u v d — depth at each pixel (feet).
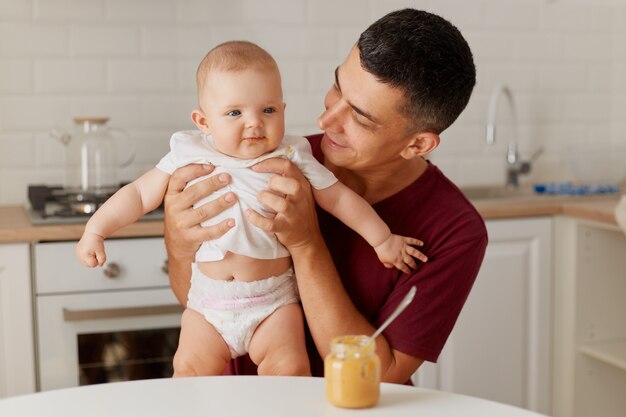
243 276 5.08
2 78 9.98
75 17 10.11
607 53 12.22
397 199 5.25
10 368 8.39
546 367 9.98
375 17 11.12
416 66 4.62
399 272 5.18
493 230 9.59
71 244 8.45
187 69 10.50
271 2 10.71
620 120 12.23
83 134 9.41
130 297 8.67
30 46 10.02
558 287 9.94
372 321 5.26
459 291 5.10
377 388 3.92
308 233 4.90
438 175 5.41
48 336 8.51
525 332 9.86
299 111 10.97
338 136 4.90
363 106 4.70
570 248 9.86
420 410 3.89
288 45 10.84
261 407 3.89
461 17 11.47
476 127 11.68
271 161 4.95
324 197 5.05
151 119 10.46
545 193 10.84
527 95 11.89
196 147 5.13
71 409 3.87
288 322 5.13
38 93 10.11
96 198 9.14
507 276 9.70
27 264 8.34
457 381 9.62
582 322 9.91
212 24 10.53
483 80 11.64
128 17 10.27
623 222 8.65
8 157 10.11
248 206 4.95
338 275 5.09
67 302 8.51
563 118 12.10
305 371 5.07
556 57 11.97
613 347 9.86
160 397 4.01
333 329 4.90
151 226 8.58
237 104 4.92
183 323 5.26
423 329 4.98
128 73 10.34
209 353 5.15
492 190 11.55
